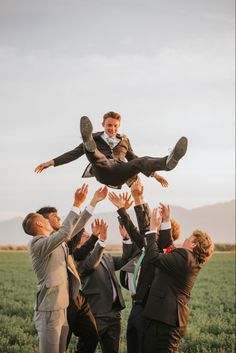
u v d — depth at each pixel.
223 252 72.25
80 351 8.57
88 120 6.47
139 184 8.29
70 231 7.40
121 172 7.00
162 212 8.23
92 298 9.13
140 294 7.84
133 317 7.89
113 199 8.39
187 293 7.70
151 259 7.57
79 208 7.54
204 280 31.31
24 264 39.38
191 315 18.19
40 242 7.50
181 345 13.05
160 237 8.21
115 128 7.70
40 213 8.52
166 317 7.46
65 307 7.58
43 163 7.37
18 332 13.81
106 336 9.09
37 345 12.62
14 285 25.48
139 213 8.27
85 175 7.64
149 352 7.50
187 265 7.58
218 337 14.16
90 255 9.05
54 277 7.55
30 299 20.58
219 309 19.69
